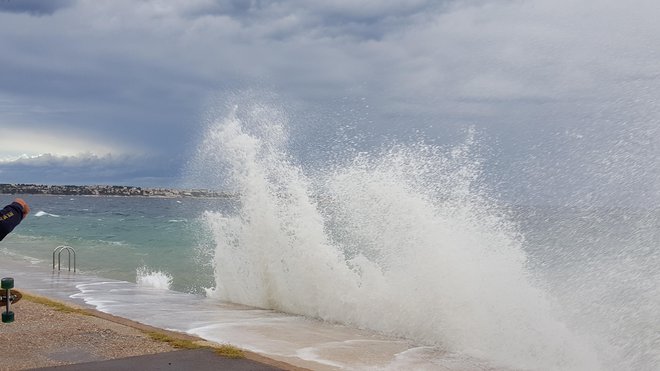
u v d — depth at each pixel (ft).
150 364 16.85
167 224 136.46
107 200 460.96
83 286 40.01
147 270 60.03
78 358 17.51
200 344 19.47
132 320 26.20
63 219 160.56
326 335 25.88
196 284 51.34
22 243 89.25
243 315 29.96
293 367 17.28
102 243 89.61
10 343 19.40
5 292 16.81
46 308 26.12
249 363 17.22
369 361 21.31
